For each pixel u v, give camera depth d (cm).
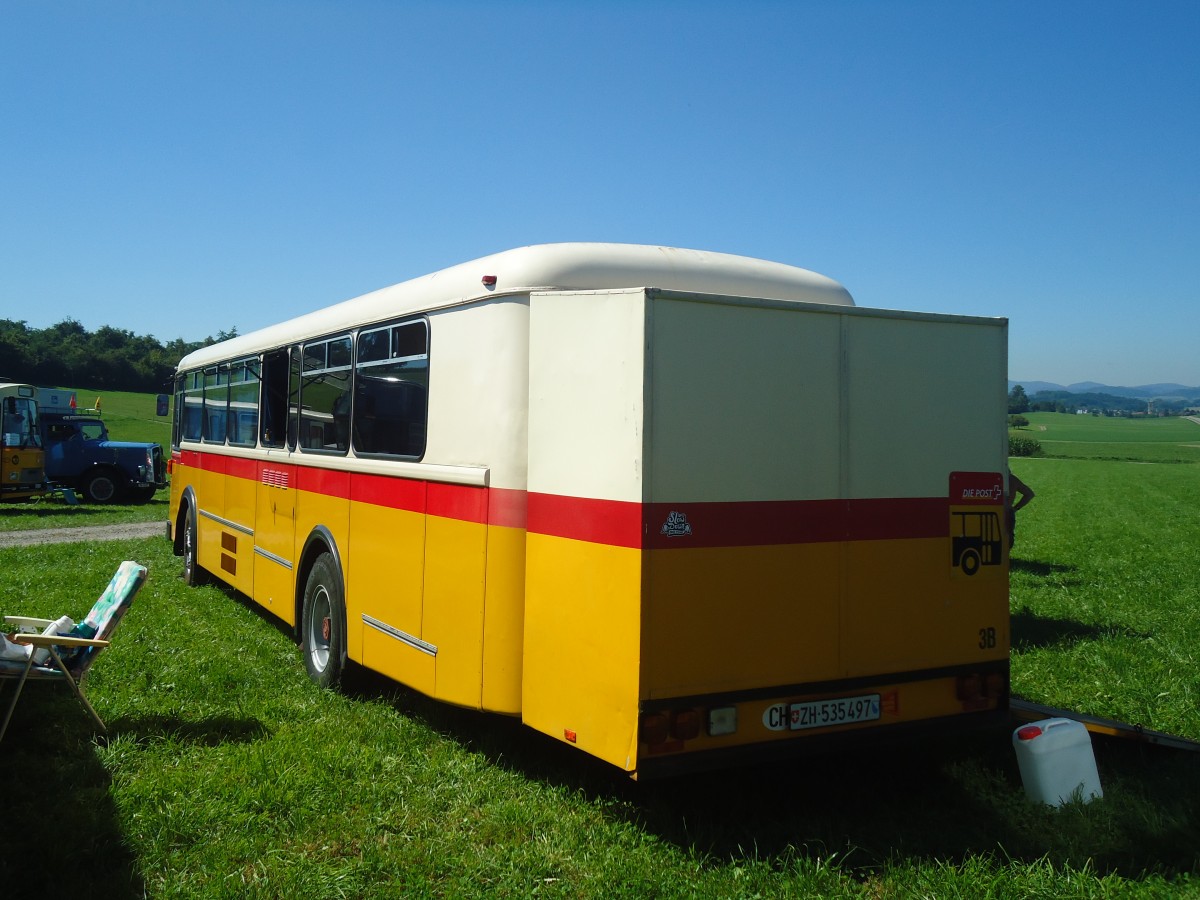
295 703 623
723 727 419
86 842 412
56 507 2423
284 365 803
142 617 885
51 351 8725
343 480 657
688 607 412
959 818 455
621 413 416
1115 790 479
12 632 588
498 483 479
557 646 445
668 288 496
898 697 469
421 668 539
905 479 475
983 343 504
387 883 387
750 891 381
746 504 429
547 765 514
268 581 816
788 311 444
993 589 500
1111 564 1467
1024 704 538
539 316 466
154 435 5019
